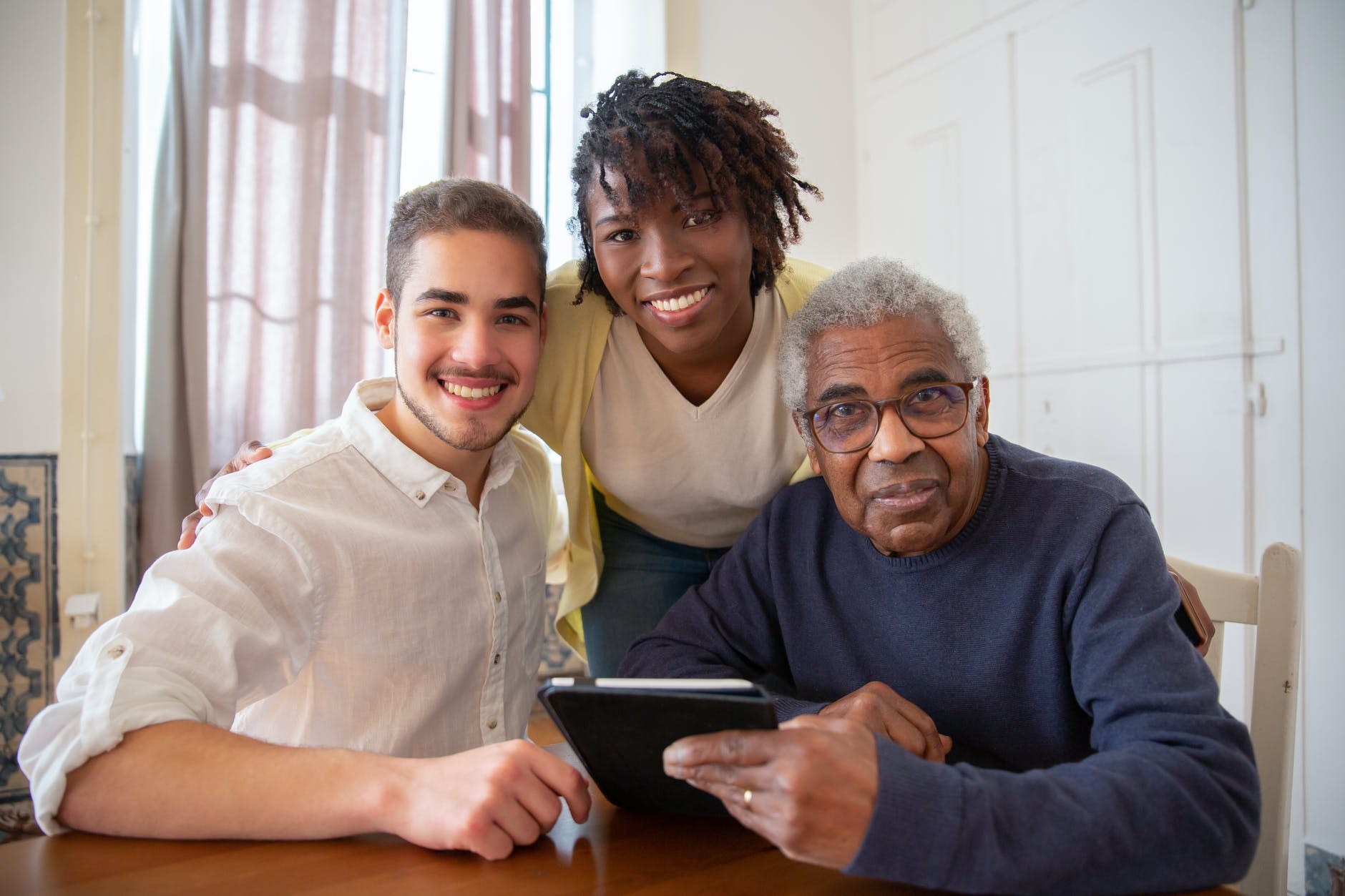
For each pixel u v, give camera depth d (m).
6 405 2.07
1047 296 2.45
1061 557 0.87
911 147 2.88
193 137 2.30
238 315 2.42
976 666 0.90
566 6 2.95
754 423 1.26
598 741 0.68
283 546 0.88
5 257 2.08
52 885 0.59
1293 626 0.99
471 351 0.94
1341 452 1.80
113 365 2.15
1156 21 2.15
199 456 2.30
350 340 2.53
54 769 0.67
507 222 0.97
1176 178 2.11
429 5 2.68
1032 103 2.47
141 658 0.73
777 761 0.57
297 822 0.66
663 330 1.12
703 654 1.04
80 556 2.12
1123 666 0.77
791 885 0.61
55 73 2.12
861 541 0.99
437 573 0.99
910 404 0.87
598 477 1.37
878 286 0.89
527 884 0.60
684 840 0.69
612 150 1.04
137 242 2.38
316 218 2.48
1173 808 0.62
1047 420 2.45
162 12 2.43
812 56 3.03
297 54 2.46
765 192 1.13
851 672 0.98
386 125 2.56
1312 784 1.86
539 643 1.19
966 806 0.58
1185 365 2.09
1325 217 1.83
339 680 0.94
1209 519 2.04
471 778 0.67
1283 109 1.90
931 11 2.79
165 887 0.59
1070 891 0.59
